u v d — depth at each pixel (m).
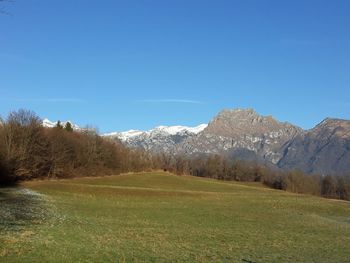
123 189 94.50
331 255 30.39
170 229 41.94
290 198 105.31
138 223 45.62
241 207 77.56
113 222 44.53
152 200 82.75
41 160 118.50
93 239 29.52
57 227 34.12
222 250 30.11
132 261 22.70
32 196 69.94
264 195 111.25
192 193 99.19
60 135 135.00
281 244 35.22
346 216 72.12
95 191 89.62
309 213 73.25
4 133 105.00
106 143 165.50
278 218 61.28
